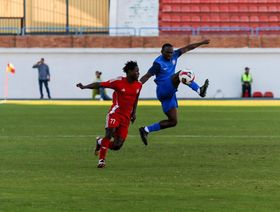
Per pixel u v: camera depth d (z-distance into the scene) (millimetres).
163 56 33344
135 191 23750
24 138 40750
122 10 100500
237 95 93938
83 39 93938
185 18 101000
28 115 58250
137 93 28844
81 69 94250
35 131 44844
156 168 28969
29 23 101375
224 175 27156
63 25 101750
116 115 28734
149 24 100562
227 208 21094
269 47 93188
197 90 32812
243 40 93375
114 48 93750
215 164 30078
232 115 58094
